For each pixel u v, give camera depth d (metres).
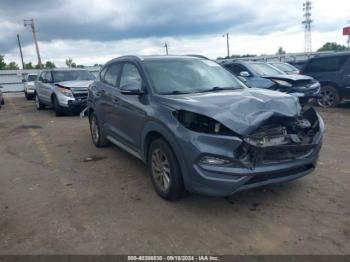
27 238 3.54
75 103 11.71
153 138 4.49
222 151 3.50
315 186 4.57
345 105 11.95
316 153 4.05
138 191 4.65
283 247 3.21
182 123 3.81
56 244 3.41
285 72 12.23
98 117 6.59
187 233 3.51
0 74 41.16
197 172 3.62
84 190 4.77
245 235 3.44
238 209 4.00
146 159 4.64
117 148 7.00
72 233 3.60
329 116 9.80
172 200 4.21
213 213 3.92
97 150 6.91
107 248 3.30
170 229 3.61
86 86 11.95
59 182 5.14
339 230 3.47
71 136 8.55
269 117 3.65
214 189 3.58
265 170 3.55
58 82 12.55
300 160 3.86
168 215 3.91
